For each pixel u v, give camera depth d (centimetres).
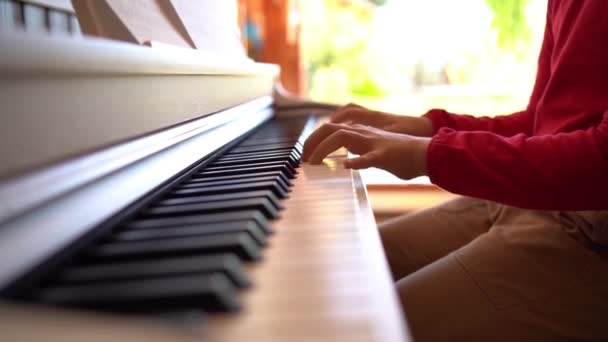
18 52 30
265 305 30
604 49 67
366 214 47
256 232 39
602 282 67
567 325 65
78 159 39
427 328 65
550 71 90
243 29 181
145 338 23
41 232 33
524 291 67
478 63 208
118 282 31
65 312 25
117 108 45
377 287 32
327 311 30
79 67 36
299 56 211
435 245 90
